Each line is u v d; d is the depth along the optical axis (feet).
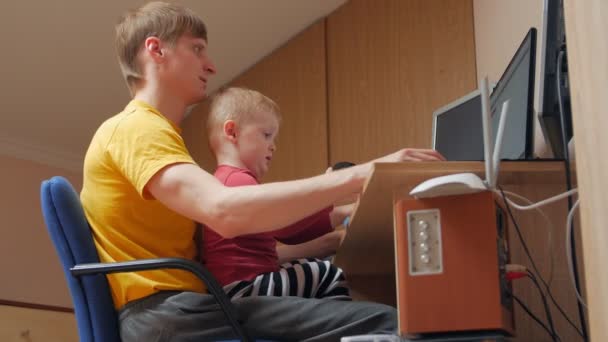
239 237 5.34
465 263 3.97
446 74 9.38
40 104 12.28
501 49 8.13
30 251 12.82
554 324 5.93
